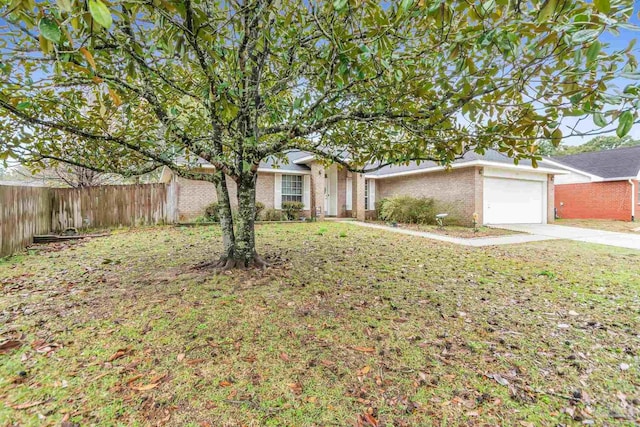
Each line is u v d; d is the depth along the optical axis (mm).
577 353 2680
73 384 2123
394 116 3080
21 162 3795
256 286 4152
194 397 2035
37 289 4059
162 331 2877
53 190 9570
